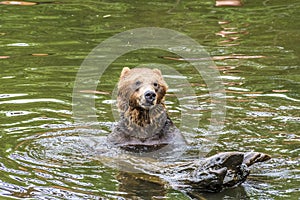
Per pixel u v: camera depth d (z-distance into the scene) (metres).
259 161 9.87
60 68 15.40
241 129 11.97
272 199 9.34
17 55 16.38
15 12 20.44
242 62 15.92
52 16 20.03
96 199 9.34
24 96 13.62
